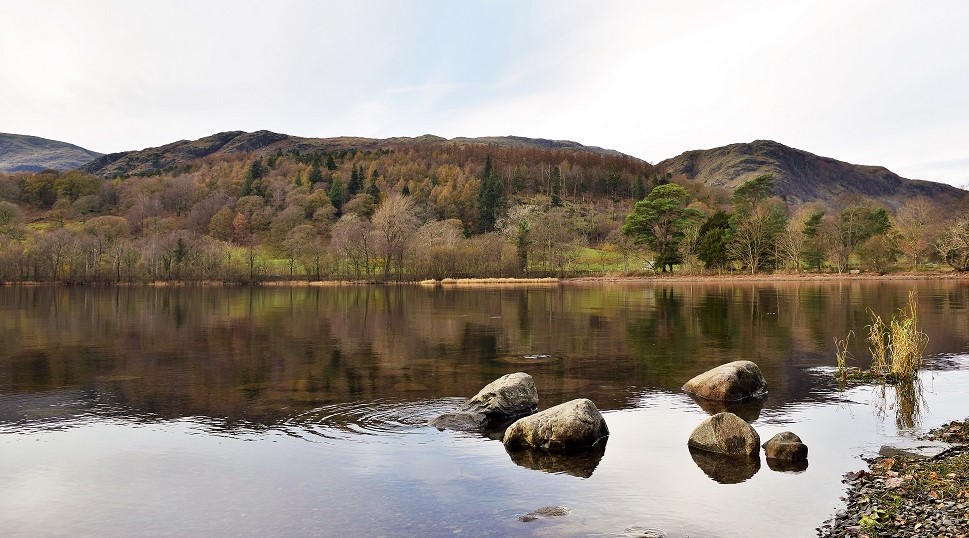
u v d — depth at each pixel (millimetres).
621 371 20141
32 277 107188
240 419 14180
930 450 11359
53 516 8805
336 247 115562
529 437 12102
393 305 51969
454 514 8734
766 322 34156
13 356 23547
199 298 64562
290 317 40562
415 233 120562
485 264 110500
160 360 22609
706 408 15125
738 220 105250
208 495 9555
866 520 8109
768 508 8812
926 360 21328
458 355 23672
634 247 120875
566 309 45438
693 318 37031
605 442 12359
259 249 137375
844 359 21109
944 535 7449
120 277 107938
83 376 19469
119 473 10570
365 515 8727
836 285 75250
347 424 13734
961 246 90375
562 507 8953
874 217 103438
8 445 12156
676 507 8930
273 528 8320
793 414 14391
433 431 13219
